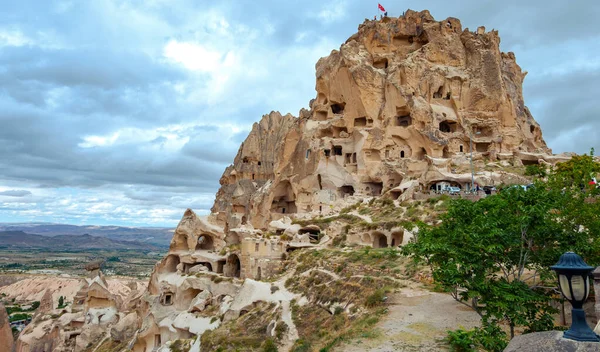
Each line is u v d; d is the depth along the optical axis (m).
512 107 97.62
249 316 41.97
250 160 129.25
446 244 20.77
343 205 83.06
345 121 100.69
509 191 22.89
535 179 27.61
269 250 61.56
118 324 68.38
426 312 27.62
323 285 42.72
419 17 107.19
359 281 38.94
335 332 30.67
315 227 73.44
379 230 59.66
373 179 91.06
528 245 21.17
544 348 8.91
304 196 97.62
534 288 22.02
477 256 20.19
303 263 54.31
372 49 105.75
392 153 92.88
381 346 22.27
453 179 75.31
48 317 82.62
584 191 25.14
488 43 103.50
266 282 50.97
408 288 33.88
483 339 18.73
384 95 97.62
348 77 100.38
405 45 106.44
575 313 9.18
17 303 160.50
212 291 58.09
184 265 73.25
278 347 33.69
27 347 75.12
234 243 72.56
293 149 107.25
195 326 47.66
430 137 88.69
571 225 22.12
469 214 22.67
